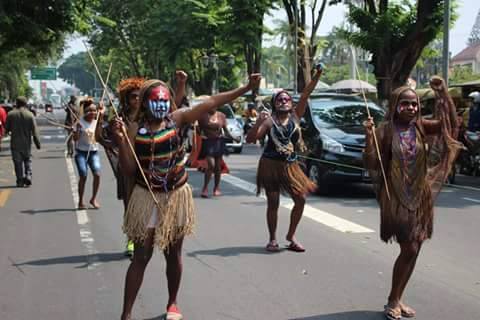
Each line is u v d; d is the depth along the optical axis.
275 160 7.75
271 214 7.88
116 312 5.76
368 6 22.27
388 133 5.39
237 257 7.61
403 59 21.58
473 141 15.41
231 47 31.66
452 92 20.11
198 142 12.48
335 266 7.20
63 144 29.38
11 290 6.42
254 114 27.22
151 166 5.01
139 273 5.14
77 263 7.43
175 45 38.34
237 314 5.66
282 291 6.30
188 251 7.90
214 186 13.17
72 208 11.13
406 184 5.33
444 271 7.00
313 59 29.27
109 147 7.03
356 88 28.34
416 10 21.69
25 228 9.42
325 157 12.32
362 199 12.14
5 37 25.64
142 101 5.02
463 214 10.63
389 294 6.10
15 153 14.06
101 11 50.00
